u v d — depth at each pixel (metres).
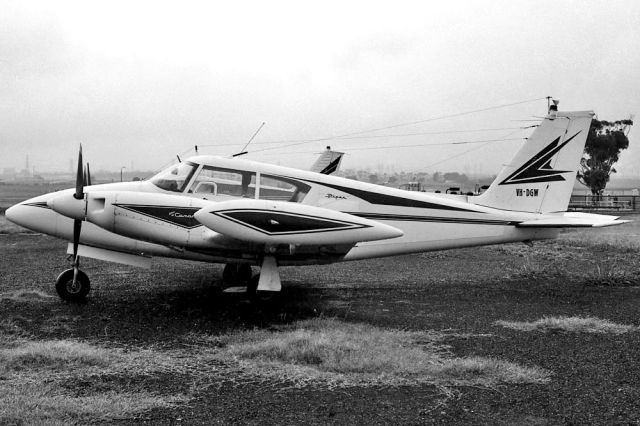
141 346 5.30
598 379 4.44
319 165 24.94
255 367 4.66
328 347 5.12
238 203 6.51
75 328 5.94
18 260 11.86
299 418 3.64
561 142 9.29
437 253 13.53
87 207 6.81
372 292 8.52
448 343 5.53
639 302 7.72
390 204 8.67
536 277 9.95
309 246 7.15
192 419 3.59
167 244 7.07
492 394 4.10
